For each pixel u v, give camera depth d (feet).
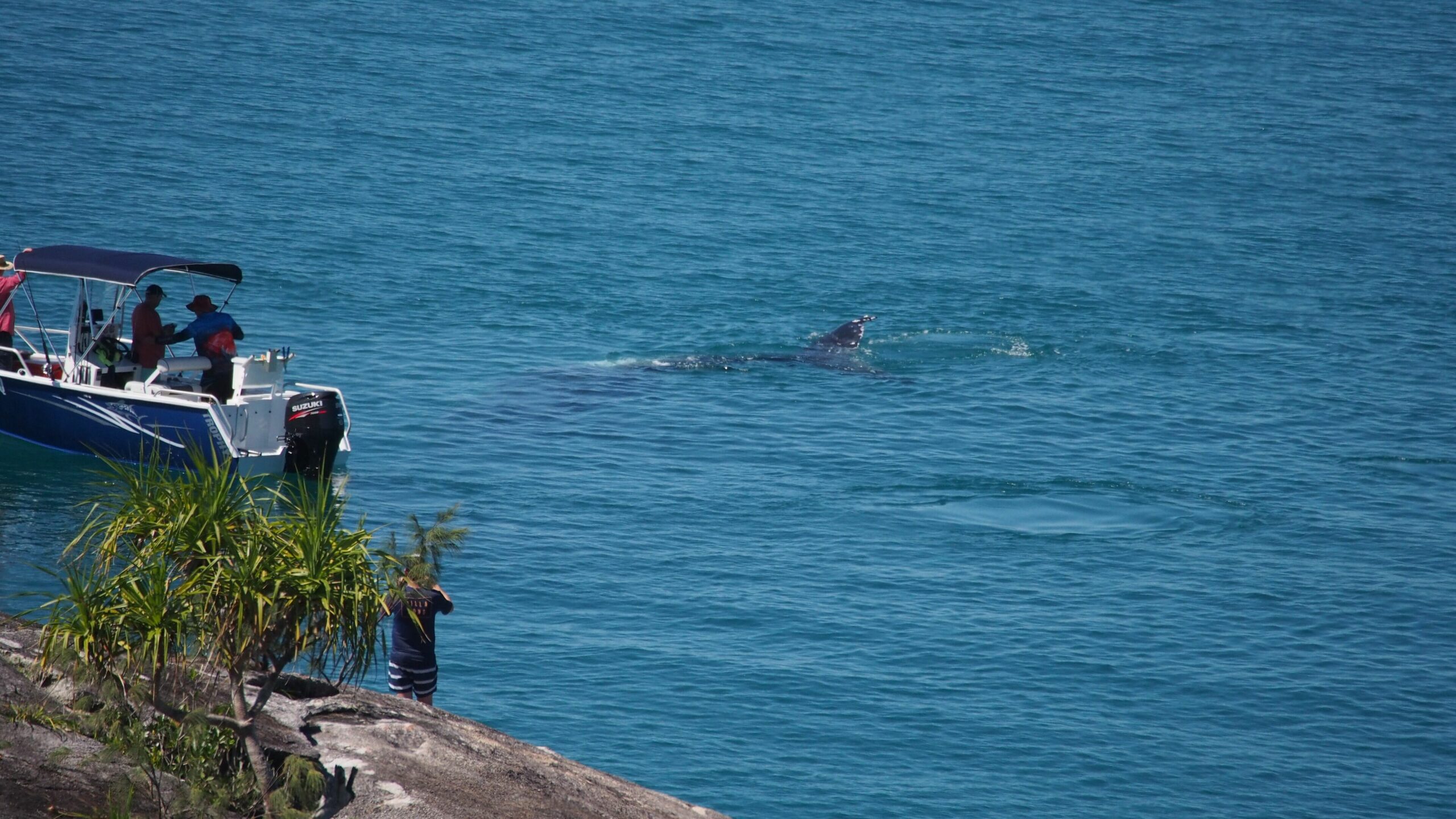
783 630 252.21
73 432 321.11
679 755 206.59
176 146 641.81
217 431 308.60
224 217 540.93
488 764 112.37
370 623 99.81
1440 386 439.22
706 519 305.94
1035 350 461.37
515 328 454.40
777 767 205.26
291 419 314.76
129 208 536.42
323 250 515.91
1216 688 239.30
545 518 300.20
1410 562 300.81
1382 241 647.56
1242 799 205.46
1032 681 237.86
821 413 389.19
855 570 281.74
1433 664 252.83
